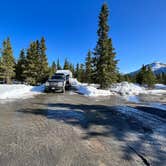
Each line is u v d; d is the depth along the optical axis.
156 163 4.66
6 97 16.17
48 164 4.35
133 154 5.13
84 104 13.87
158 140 6.30
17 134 6.36
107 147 5.55
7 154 4.79
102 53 30.81
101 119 9.09
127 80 75.88
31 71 44.53
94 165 4.40
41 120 8.39
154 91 37.25
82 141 5.96
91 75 31.88
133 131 7.25
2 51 47.03
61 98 17.03
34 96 17.84
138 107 13.48
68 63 73.12
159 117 10.02
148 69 57.19
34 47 44.81
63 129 7.14
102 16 31.27
